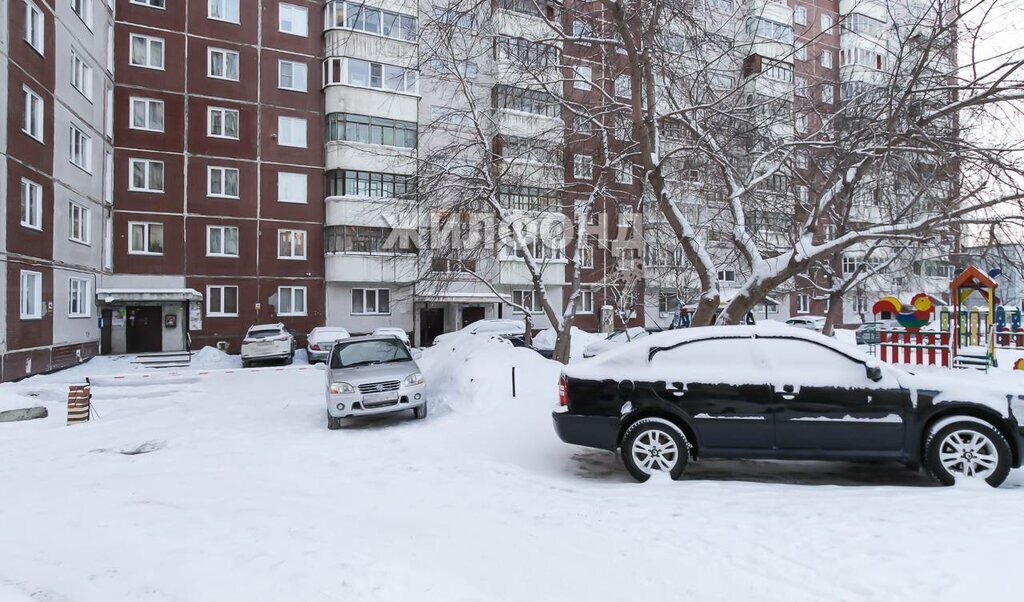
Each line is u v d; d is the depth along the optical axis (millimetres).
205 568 3598
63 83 18844
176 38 25531
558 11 11578
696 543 4148
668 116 10742
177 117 25469
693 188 13609
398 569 3580
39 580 3449
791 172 11836
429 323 30156
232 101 26391
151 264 24938
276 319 26844
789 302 36188
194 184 25703
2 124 14758
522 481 6043
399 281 25234
